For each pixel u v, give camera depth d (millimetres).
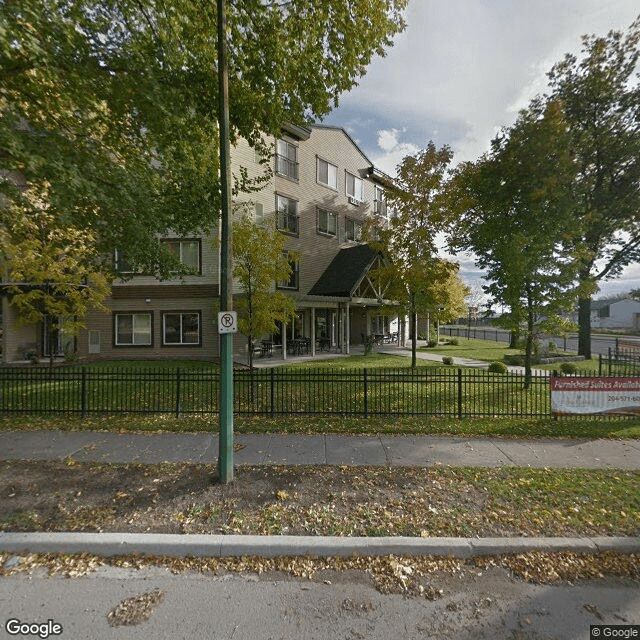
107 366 13016
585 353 17344
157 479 4371
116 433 6062
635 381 6672
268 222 13031
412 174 12750
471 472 4625
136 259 8305
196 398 8469
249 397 8461
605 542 3199
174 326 15938
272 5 6867
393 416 7039
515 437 5973
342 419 6859
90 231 8484
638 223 15656
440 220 12195
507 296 9375
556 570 2965
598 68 14578
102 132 7930
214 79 7082
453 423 6621
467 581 2865
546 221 9359
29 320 12148
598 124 15047
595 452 5348
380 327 26266
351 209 22984
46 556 3121
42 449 5344
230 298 4297
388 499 3939
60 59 5500
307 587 2797
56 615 2504
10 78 5895
